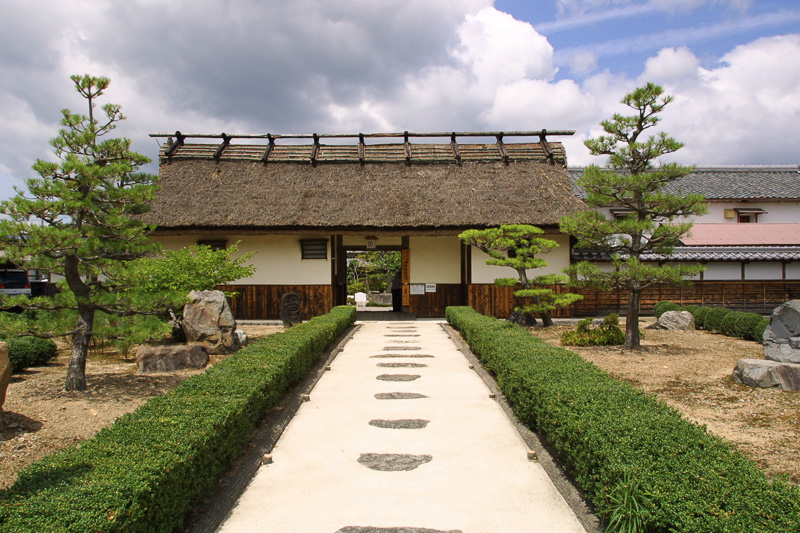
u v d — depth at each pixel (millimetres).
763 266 18312
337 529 3885
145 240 7949
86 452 3732
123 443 3930
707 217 20891
